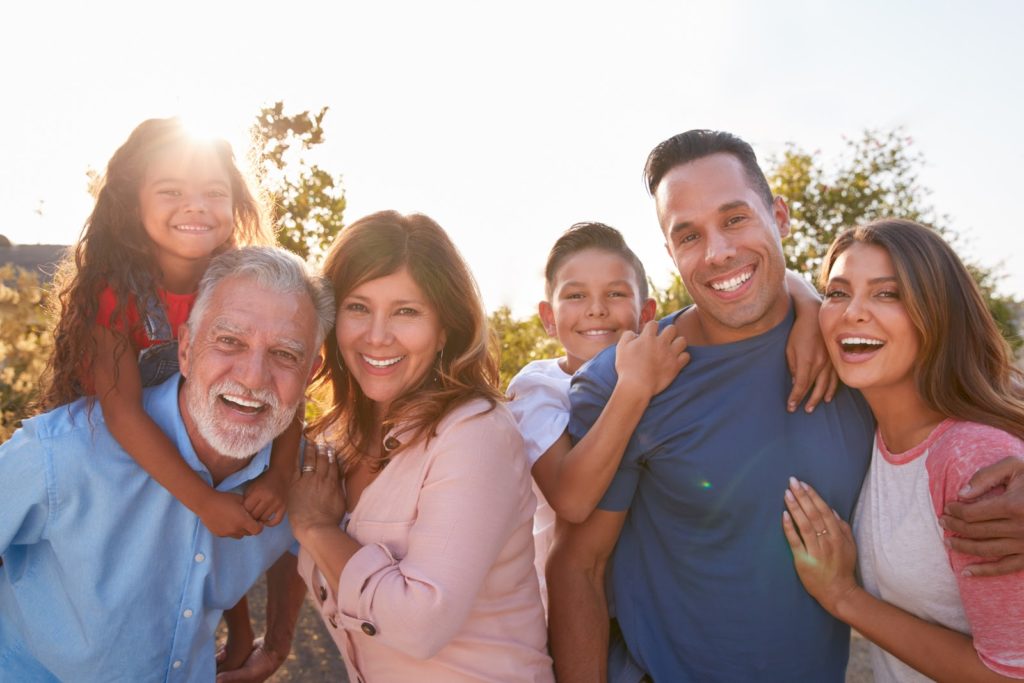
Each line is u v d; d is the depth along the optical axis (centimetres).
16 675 200
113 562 196
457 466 184
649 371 212
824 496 208
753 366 216
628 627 227
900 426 198
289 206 475
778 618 209
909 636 189
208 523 197
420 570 175
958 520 169
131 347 215
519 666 196
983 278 1196
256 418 195
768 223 215
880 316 191
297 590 258
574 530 229
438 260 202
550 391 263
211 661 216
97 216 226
